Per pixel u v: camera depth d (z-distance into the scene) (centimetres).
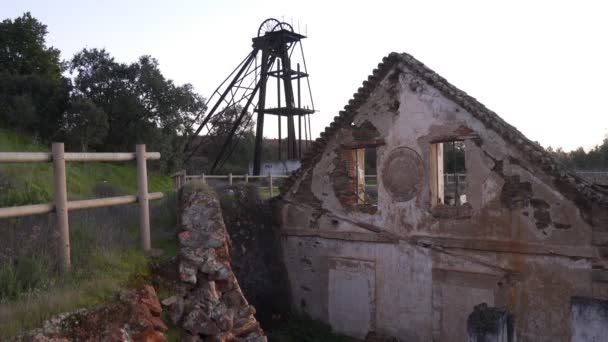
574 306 584
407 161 1269
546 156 1050
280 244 1511
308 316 1452
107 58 3016
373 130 1338
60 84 2886
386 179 1309
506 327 570
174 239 794
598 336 564
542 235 1046
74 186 1508
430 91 1227
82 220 743
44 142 2577
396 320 1277
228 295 674
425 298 1224
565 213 1017
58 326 493
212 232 733
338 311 1388
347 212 1377
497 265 1110
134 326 543
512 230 1088
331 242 1412
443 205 1204
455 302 1173
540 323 1047
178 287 659
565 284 1016
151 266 681
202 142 3272
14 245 622
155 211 989
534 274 1059
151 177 2909
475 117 1147
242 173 3600
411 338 1247
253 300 1370
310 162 1460
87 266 624
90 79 2897
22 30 2867
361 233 1345
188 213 760
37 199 786
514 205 1088
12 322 475
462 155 2834
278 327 1391
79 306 530
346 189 1394
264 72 2764
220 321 623
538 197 1053
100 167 2464
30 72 2920
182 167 3188
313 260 1448
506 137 1095
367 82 1339
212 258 689
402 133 1280
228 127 3397
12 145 2241
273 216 1521
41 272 580
